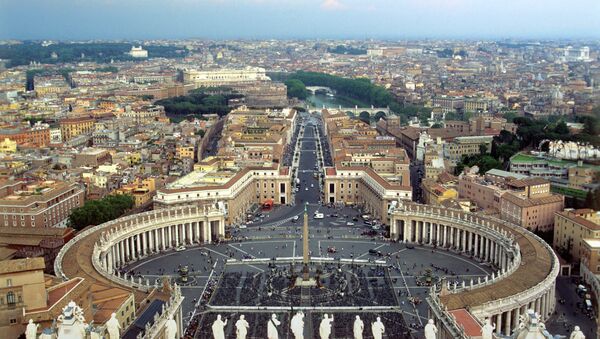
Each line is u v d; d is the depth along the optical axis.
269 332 151.38
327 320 151.62
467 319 189.12
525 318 129.38
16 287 165.75
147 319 187.38
